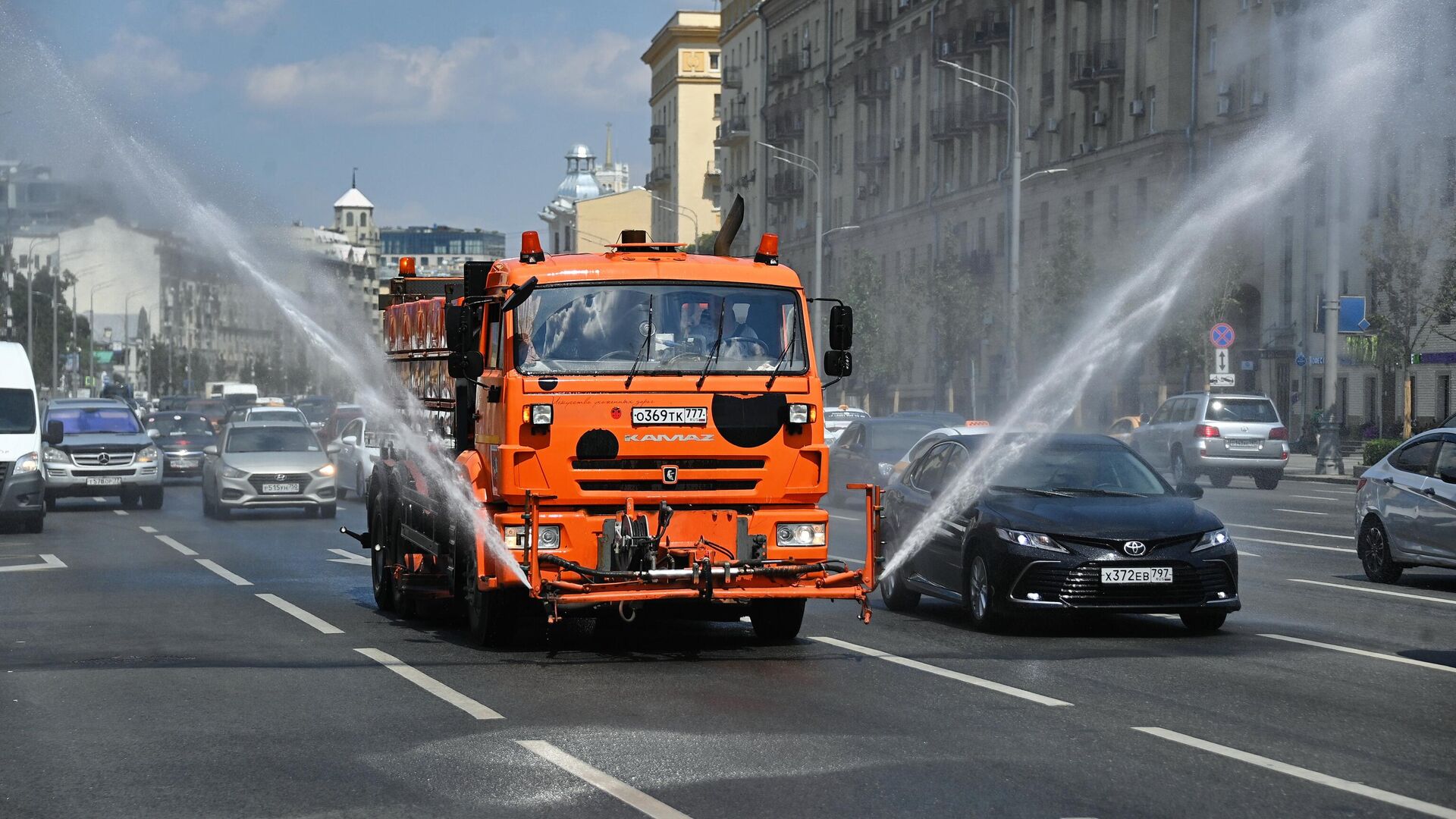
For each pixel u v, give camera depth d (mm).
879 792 10211
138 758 11383
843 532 32375
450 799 10125
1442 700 13641
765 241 17078
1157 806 9852
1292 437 73125
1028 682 14641
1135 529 17672
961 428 21406
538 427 16016
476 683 14703
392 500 20672
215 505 40625
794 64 132125
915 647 17125
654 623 19453
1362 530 23969
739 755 11391
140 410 93188
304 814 9750
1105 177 81125
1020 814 9656
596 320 16328
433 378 19047
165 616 20078
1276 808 9820
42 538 33469
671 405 16266
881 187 111938
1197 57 74188
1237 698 13781
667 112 191625
